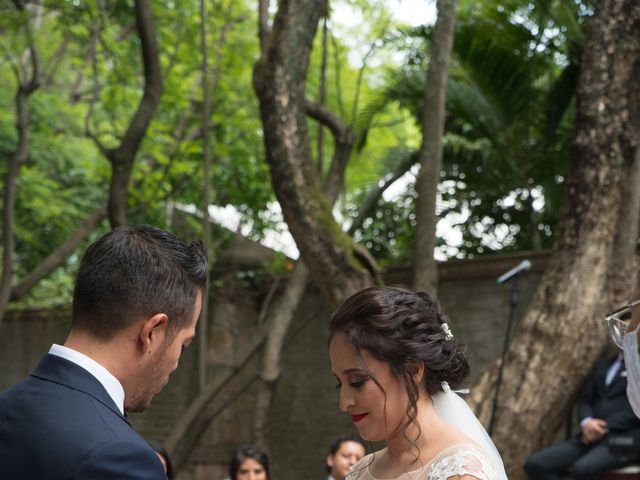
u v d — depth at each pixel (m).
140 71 10.51
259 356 9.12
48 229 11.16
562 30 7.59
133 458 1.72
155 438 9.27
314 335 8.89
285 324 7.71
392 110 12.38
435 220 6.34
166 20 9.33
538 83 8.35
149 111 7.44
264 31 6.78
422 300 2.09
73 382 1.81
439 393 2.09
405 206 9.50
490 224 9.33
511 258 7.73
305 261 5.91
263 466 5.63
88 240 11.23
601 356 5.89
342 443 5.66
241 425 9.09
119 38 10.50
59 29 9.30
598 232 5.91
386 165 9.09
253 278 9.34
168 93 9.06
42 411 1.76
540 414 5.83
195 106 10.00
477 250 9.34
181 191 10.02
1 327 10.54
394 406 1.99
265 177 10.05
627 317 4.31
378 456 2.17
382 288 2.08
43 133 10.70
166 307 1.87
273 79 5.86
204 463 8.98
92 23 8.86
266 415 7.67
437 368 2.03
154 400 9.38
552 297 5.96
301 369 8.91
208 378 9.05
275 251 9.60
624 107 5.91
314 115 6.88
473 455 1.93
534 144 8.60
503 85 8.07
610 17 5.96
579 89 6.05
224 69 9.38
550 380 5.84
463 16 8.39
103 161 10.68
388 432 2.01
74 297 1.89
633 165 5.92
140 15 7.38
